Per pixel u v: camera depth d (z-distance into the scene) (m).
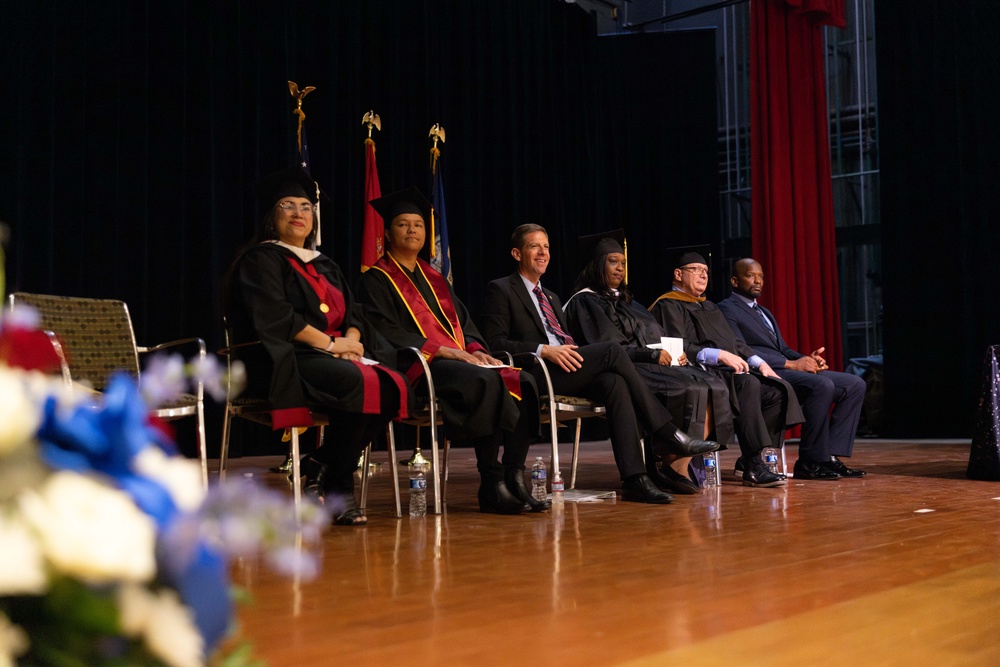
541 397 3.70
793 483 4.49
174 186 6.64
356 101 7.96
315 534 0.64
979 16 8.63
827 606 1.64
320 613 1.63
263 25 7.31
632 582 1.91
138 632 0.61
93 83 6.30
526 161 9.30
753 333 5.14
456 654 1.33
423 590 1.84
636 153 10.12
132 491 0.62
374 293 3.59
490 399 3.25
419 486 3.25
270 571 2.07
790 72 9.32
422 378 3.33
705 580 1.92
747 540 2.53
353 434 3.04
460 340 3.66
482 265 8.91
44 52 6.02
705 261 4.95
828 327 9.20
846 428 4.79
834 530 2.71
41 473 0.59
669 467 4.11
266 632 1.48
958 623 1.50
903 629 1.46
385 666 1.27
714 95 10.10
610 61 10.14
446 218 8.42
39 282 5.92
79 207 6.14
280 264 3.18
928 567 2.04
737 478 4.87
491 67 9.13
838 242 9.89
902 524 2.83
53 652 0.60
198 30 6.87
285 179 3.35
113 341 3.22
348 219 7.75
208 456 6.58
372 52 8.14
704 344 4.77
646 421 3.78
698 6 10.49
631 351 4.14
